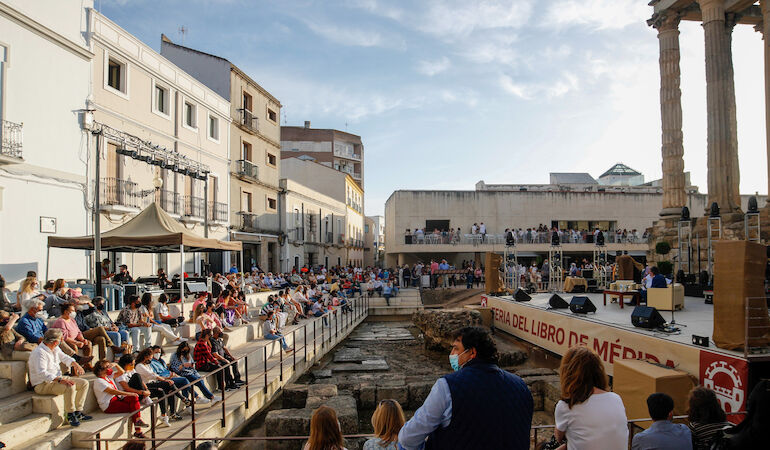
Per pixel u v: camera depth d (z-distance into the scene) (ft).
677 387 23.72
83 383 21.59
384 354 52.16
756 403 11.07
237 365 32.22
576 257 120.67
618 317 37.32
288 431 25.22
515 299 54.49
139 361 24.62
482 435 8.25
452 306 89.45
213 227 75.56
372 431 28.91
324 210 131.13
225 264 78.95
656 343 28.45
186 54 84.69
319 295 67.62
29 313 23.94
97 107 50.57
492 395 8.48
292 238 106.11
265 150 97.09
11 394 20.97
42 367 20.76
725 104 60.85
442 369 44.57
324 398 29.40
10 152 40.11
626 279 56.70
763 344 23.16
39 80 43.57
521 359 44.45
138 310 31.71
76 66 47.83
